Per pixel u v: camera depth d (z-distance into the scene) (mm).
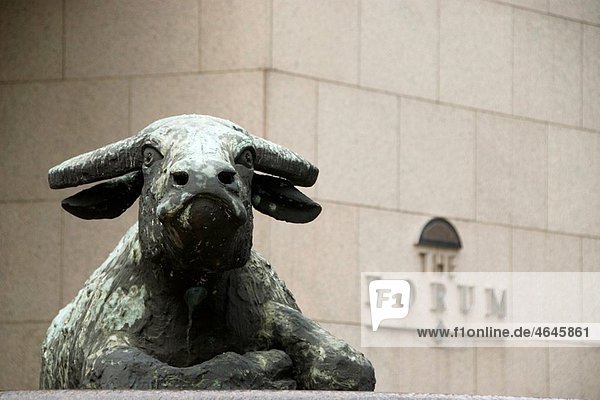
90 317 6711
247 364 6402
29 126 14336
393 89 14414
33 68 14406
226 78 13781
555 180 15453
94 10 14266
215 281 6582
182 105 13844
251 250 6895
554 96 15562
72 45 14305
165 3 14047
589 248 15547
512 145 15203
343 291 13836
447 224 14570
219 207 5961
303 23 13922
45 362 7145
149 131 6410
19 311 14141
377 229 14125
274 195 6754
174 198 5977
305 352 6656
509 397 6148
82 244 14047
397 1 14555
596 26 15938
